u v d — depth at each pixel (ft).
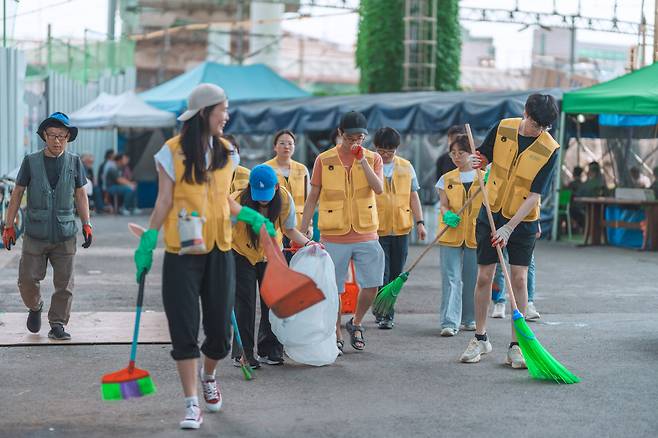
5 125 59.88
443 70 104.32
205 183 18.84
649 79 59.88
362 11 107.34
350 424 19.51
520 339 23.61
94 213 90.43
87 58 109.09
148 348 27.02
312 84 228.02
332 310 25.05
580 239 65.77
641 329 31.14
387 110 64.75
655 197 61.36
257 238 24.18
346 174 26.89
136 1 195.11
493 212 25.04
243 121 77.51
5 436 18.57
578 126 68.18
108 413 20.26
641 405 21.04
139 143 100.99
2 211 56.44
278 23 170.71
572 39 162.61
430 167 65.51
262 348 25.39
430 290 40.96
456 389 22.53
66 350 26.66
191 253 18.78
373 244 26.99
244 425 19.42
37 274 27.81
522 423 19.60
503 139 24.75
